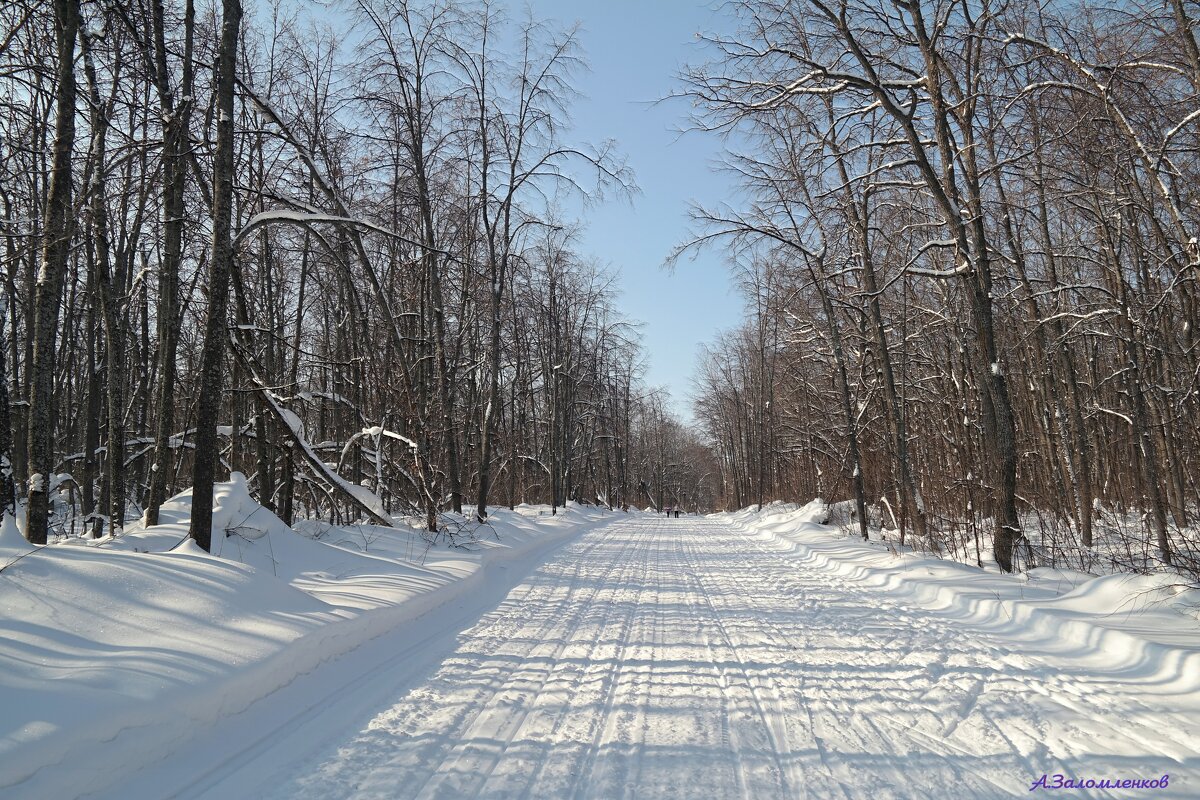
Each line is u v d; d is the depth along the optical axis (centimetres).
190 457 1984
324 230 1568
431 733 477
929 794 383
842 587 1166
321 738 468
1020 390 2042
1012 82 1221
